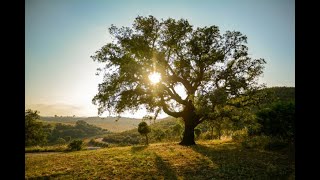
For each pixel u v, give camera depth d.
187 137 27.83
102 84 25.75
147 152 22.03
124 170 14.87
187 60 26.81
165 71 26.53
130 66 24.67
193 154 20.12
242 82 25.70
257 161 15.91
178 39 26.42
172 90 27.64
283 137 21.02
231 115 26.83
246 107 26.81
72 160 19.28
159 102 27.22
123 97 25.50
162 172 14.20
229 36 26.47
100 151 24.80
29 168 16.72
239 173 13.16
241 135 29.03
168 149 23.80
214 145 25.80
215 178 12.43
